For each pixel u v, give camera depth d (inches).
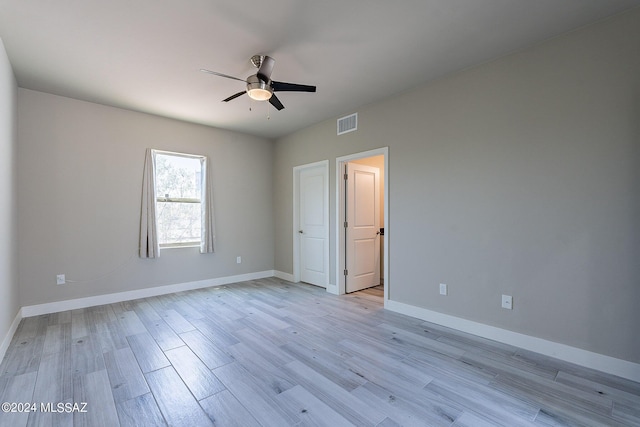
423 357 98.6
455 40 99.7
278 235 223.9
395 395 78.1
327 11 85.2
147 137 169.0
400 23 90.7
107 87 134.6
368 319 134.0
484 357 98.5
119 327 124.0
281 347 105.9
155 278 172.6
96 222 153.6
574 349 94.5
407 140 139.0
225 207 201.5
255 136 217.0
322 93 141.7
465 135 119.5
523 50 104.7
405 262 140.0
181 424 67.6
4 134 103.5
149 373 88.7
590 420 69.0
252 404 74.5
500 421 68.4
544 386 82.2
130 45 101.9
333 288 178.1
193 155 186.1
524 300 104.7
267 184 224.1
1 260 98.7
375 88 136.5
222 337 114.3
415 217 136.0
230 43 100.7
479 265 115.8
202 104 154.7
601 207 90.0
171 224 180.7
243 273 210.8
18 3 80.8
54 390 80.1
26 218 135.7
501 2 81.7
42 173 139.8
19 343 108.5
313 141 190.9
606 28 88.8
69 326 124.9
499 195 110.4
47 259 140.9
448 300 125.0
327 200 181.3
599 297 90.4
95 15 86.4
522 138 104.9
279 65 115.6
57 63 113.6
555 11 85.4
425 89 132.0
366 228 190.2
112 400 76.0
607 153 89.0
